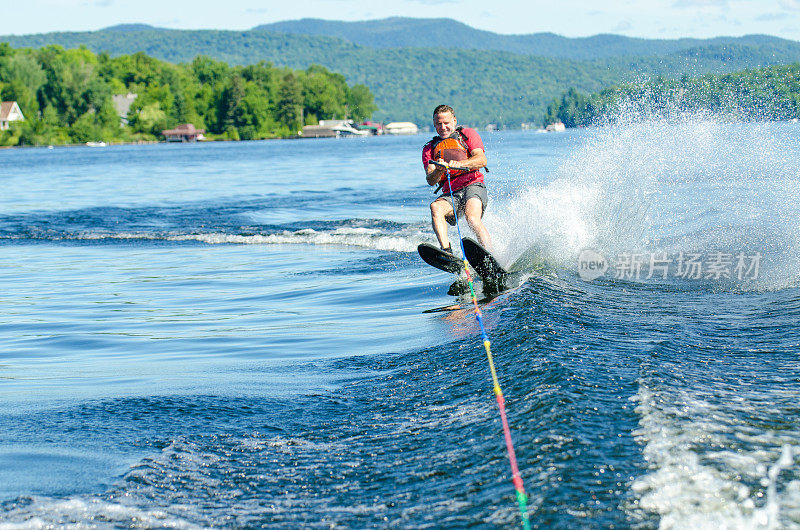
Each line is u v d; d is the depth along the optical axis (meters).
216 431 8.89
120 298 19.52
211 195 52.03
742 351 9.68
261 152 153.75
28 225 37.03
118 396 10.62
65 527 6.54
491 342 11.02
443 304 15.61
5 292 21.00
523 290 14.06
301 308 16.95
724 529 5.42
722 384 8.23
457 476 6.84
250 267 23.52
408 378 10.34
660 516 5.64
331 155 122.44
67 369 12.67
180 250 28.30
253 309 17.25
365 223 31.95
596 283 14.76
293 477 7.39
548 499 6.04
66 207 46.16
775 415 7.20
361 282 19.47
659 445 6.65
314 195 48.16
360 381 10.59
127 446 8.55
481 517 6.02
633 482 6.12
